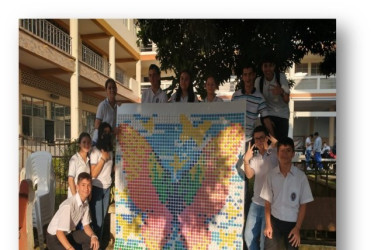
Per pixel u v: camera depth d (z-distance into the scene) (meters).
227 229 1.94
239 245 1.92
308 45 1.88
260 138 1.91
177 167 2.02
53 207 2.15
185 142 2.00
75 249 2.06
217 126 1.96
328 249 1.85
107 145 2.12
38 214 2.16
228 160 1.93
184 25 2.00
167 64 2.04
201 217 1.98
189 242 2.00
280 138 1.89
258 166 1.90
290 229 1.87
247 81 1.93
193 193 1.99
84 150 2.15
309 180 1.86
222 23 1.96
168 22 2.02
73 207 2.02
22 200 2.18
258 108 1.91
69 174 2.13
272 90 1.90
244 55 1.93
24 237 2.17
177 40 2.02
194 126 1.99
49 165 2.17
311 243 1.87
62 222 1.97
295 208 1.86
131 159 2.09
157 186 2.05
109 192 2.12
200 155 1.98
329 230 1.85
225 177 1.94
